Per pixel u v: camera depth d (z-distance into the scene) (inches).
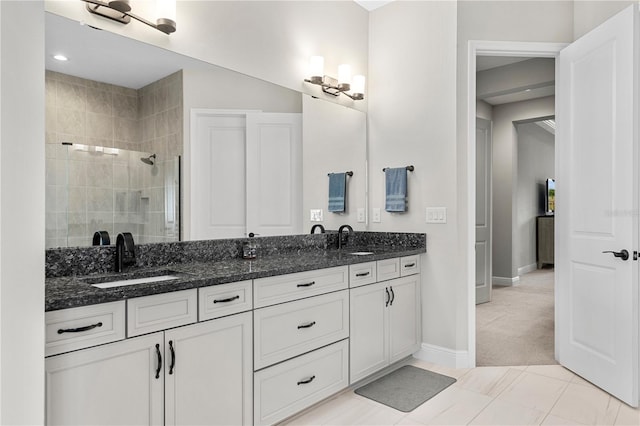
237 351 68.9
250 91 95.7
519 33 112.7
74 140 67.6
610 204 93.9
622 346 89.7
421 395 93.5
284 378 77.0
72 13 66.6
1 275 37.3
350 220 124.5
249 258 92.4
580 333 103.9
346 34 123.0
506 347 127.3
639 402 88.0
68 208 66.7
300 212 108.7
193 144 85.0
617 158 91.9
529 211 291.1
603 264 95.6
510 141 231.8
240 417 69.3
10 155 37.9
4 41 37.4
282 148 103.3
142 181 76.5
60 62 65.8
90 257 69.2
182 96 82.7
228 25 90.8
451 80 112.0
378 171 128.4
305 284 81.1
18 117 38.5
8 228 37.7
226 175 91.2
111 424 53.1
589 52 100.8
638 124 87.8
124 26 73.2
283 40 103.8
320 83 109.6
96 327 51.7
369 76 131.0
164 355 58.9
